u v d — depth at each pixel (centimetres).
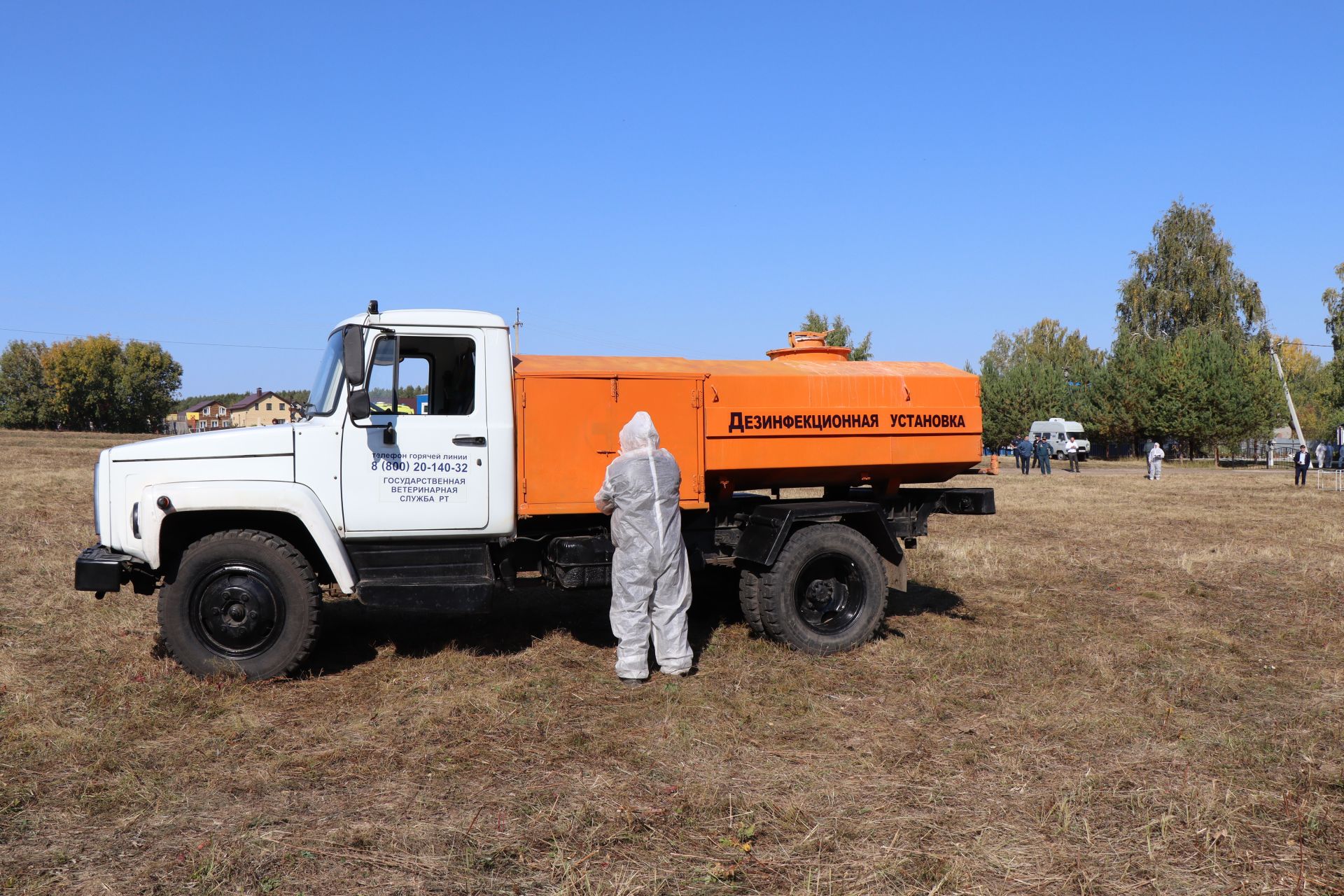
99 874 337
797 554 644
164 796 404
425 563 609
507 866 346
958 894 326
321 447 587
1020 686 580
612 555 614
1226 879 338
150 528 550
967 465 722
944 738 485
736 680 586
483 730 493
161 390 9488
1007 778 431
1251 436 5478
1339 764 455
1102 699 555
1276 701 556
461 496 605
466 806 398
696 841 366
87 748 457
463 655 632
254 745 468
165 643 566
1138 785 423
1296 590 922
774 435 662
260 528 600
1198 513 1831
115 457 573
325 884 331
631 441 593
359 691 557
